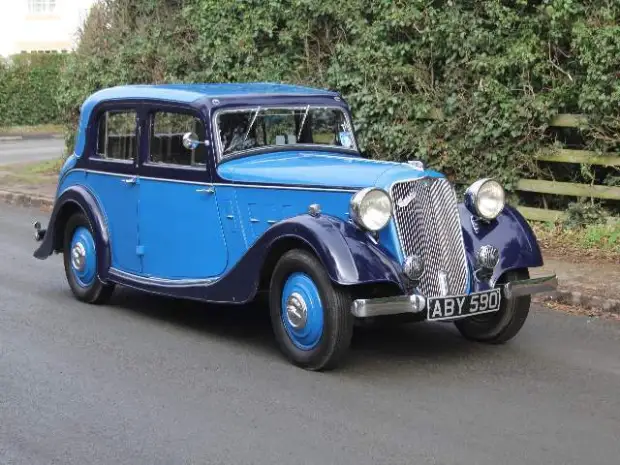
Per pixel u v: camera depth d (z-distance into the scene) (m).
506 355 6.82
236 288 6.71
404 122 12.01
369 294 6.54
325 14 12.91
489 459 4.85
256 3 13.95
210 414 5.52
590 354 6.87
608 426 5.36
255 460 4.84
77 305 8.27
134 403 5.71
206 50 14.66
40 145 26.27
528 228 6.90
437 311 6.17
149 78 16.08
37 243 11.52
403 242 6.23
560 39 10.73
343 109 7.82
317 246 6.03
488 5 10.98
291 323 6.36
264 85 8.02
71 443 5.08
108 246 8.01
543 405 5.72
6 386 6.02
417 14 11.54
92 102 8.20
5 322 7.63
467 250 6.64
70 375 6.25
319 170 6.60
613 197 10.54
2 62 30.83
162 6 15.96
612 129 10.45
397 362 6.60
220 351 6.85
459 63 11.34
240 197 6.90
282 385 6.05
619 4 10.30
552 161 11.16
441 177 6.51
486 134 11.15
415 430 5.26
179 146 7.35
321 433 5.21
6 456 4.90
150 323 7.67
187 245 7.32
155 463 4.81
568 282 8.82
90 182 8.21
